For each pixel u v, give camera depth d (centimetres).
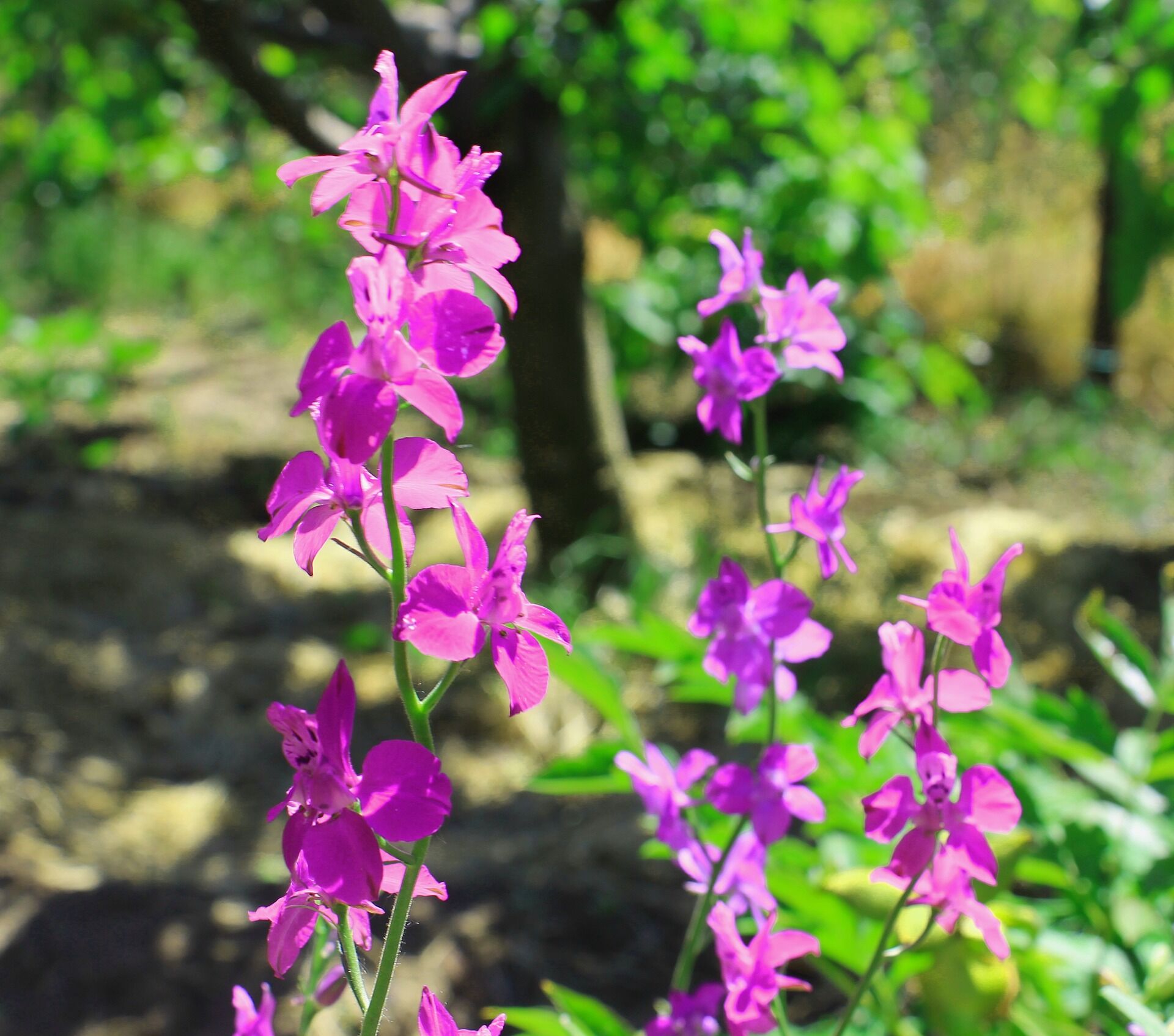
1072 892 136
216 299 1173
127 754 423
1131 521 600
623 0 452
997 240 1016
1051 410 817
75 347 754
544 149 496
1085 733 156
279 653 491
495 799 395
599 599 514
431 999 71
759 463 103
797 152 550
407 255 65
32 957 282
